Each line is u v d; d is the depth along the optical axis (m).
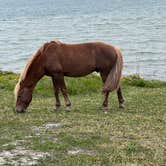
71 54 14.70
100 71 15.09
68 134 11.79
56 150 10.49
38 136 11.70
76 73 14.85
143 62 54.19
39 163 9.61
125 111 15.34
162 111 15.34
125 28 106.56
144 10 176.00
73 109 15.65
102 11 181.25
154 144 10.84
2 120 13.73
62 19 146.50
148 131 12.18
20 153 10.27
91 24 122.25
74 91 20.81
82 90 21.23
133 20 129.88
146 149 10.45
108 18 142.38
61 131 12.13
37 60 14.66
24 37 95.75
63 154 10.19
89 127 12.59
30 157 10.00
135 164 9.42
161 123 13.20
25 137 11.59
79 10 195.38
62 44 14.84
